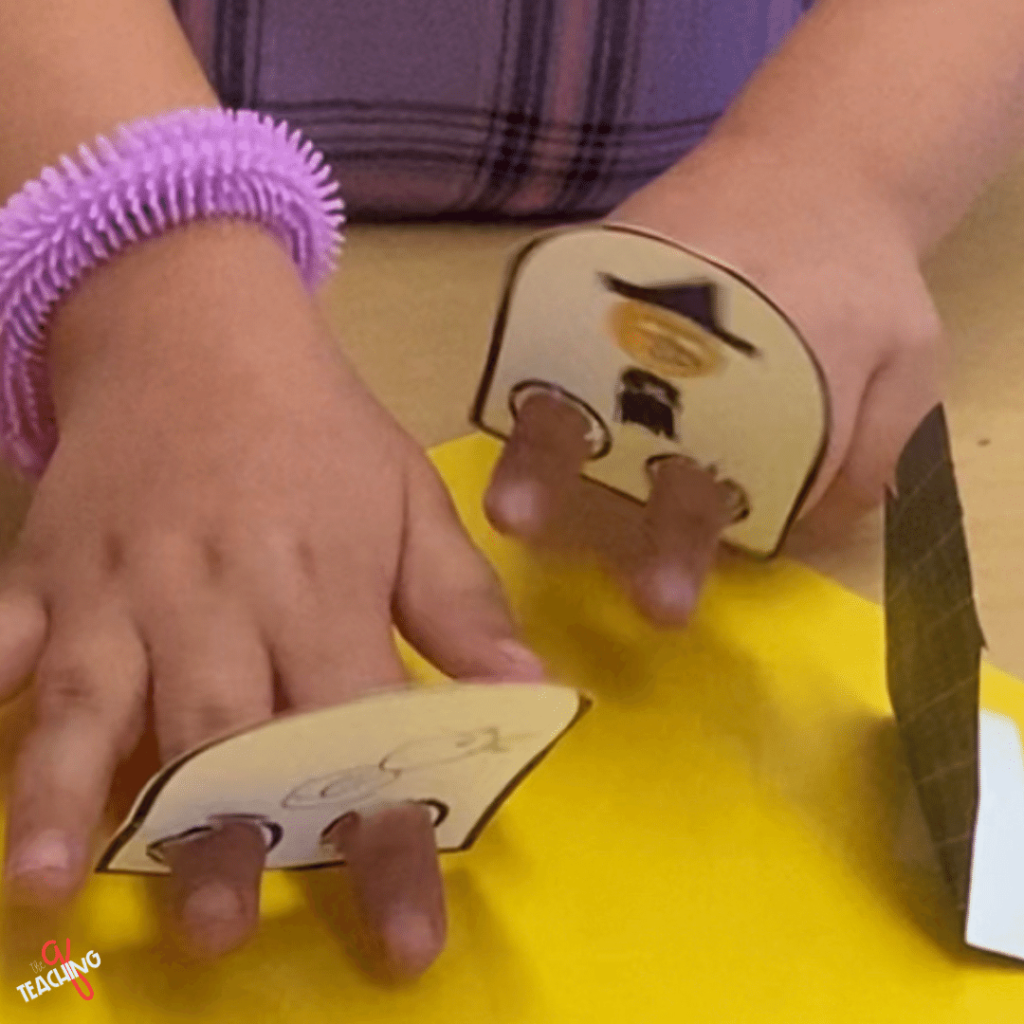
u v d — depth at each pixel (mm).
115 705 535
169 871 521
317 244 625
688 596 591
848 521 635
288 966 529
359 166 733
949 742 546
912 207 656
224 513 555
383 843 529
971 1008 537
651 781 570
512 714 503
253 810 511
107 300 589
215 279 589
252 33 721
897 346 621
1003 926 545
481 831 545
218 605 544
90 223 586
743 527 595
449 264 729
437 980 530
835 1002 536
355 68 727
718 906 549
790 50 684
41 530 564
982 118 672
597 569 614
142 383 576
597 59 735
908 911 551
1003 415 683
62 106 618
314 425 572
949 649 545
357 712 491
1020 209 783
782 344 548
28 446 610
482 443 645
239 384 573
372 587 556
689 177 642
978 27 680
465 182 743
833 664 600
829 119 661
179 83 630
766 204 631
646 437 587
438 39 728
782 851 560
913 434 569
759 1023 531
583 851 555
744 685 593
